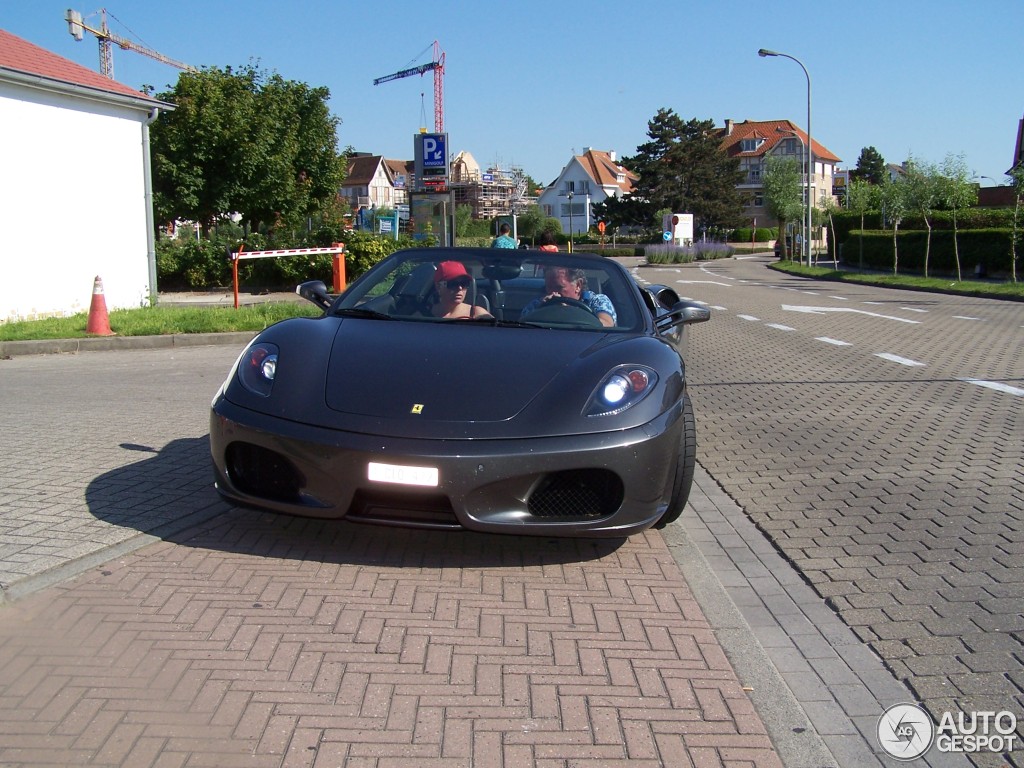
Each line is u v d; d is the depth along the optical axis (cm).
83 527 408
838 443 641
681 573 387
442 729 259
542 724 263
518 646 312
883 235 3850
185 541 399
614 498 369
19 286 1345
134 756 241
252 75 2564
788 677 301
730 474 558
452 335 432
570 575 380
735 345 1245
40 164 1368
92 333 1148
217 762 239
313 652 302
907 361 1068
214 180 2325
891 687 295
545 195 10806
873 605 357
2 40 1405
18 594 337
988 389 865
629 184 10906
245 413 382
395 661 298
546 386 382
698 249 6144
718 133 8900
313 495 364
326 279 2100
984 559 407
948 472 560
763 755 252
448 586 363
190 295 1930
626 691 284
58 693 271
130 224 1539
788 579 388
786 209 5619
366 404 372
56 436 599
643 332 456
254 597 344
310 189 2959
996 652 317
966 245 3259
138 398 753
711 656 310
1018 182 2541
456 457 348
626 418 372
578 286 494
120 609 329
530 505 362
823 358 1102
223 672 286
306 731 255
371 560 387
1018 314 1744
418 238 3028
